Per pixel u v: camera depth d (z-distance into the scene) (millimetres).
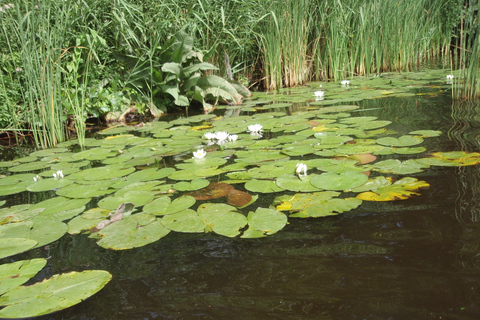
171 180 1741
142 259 1080
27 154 2645
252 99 4363
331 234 1107
